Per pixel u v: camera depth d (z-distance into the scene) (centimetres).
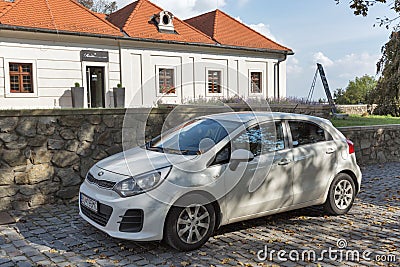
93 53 1853
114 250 454
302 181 547
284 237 502
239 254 446
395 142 1158
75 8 1928
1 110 605
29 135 628
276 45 2506
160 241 467
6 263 416
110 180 458
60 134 657
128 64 1959
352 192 610
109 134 705
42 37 1712
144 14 2202
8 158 613
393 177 900
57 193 656
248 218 503
